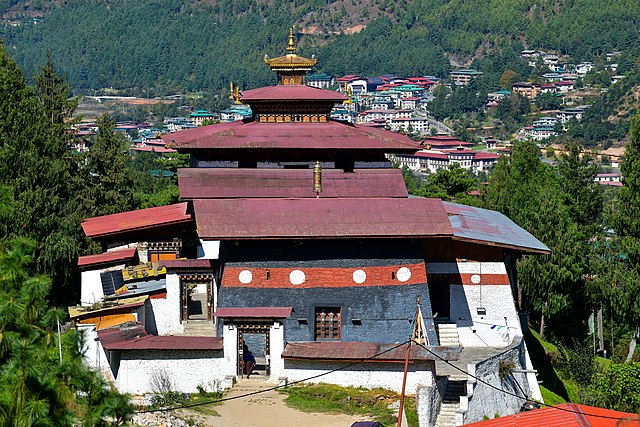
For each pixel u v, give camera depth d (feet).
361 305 227.61
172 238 261.65
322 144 255.29
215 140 253.85
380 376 213.05
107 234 255.70
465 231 252.01
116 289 244.22
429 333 228.84
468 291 249.96
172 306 236.63
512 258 277.44
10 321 120.06
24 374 119.44
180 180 247.09
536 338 349.20
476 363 218.59
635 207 367.45
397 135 278.87
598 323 375.66
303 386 215.31
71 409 132.46
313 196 248.32
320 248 227.81
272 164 256.52
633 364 286.87
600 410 184.96
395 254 230.07
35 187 288.10
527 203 417.49
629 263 368.48
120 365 215.10
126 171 379.35
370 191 251.19
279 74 278.87
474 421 212.23
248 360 219.20
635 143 372.17
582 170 474.49
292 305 225.97
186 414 201.87
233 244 226.38
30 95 329.31
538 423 178.70
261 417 200.85
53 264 279.90
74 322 228.02
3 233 276.00
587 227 454.40
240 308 221.46
